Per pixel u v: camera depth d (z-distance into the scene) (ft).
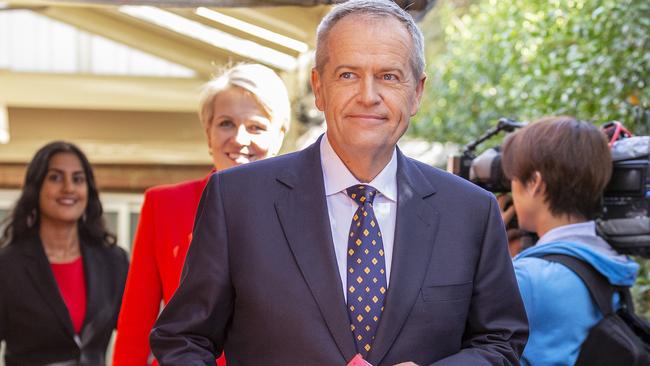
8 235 16.40
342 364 7.86
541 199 11.22
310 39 17.66
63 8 21.80
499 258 8.59
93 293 16.43
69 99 24.52
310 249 8.13
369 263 8.18
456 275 8.27
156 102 24.59
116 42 22.76
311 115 24.00
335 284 8.02
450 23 32.76
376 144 8.00
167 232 12.12
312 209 8.29
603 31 18.97
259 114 11.95
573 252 10.71
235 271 8.20
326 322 7.97
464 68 30.25
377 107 7.94
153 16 21.77
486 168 12.59
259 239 8.20
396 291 8.06
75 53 26.27
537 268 10.63
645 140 11.29
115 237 17.21
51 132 25.34
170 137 25.45
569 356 10.44
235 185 8.44
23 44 26.37
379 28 7.96
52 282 15.97
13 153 25.29
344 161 8.38
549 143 11.07
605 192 11.42
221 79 12.11
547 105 20.75
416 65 8.14
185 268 8.47
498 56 26.76
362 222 8.27
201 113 12.26
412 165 8.69
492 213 8.63
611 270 10.68
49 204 16.30
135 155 25.45
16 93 24.47
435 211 8.46
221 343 8.53
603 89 18.92
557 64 20.66
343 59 7.93
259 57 21.59
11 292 15.81
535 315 10.49
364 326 8.04
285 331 7.97
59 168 16.47
